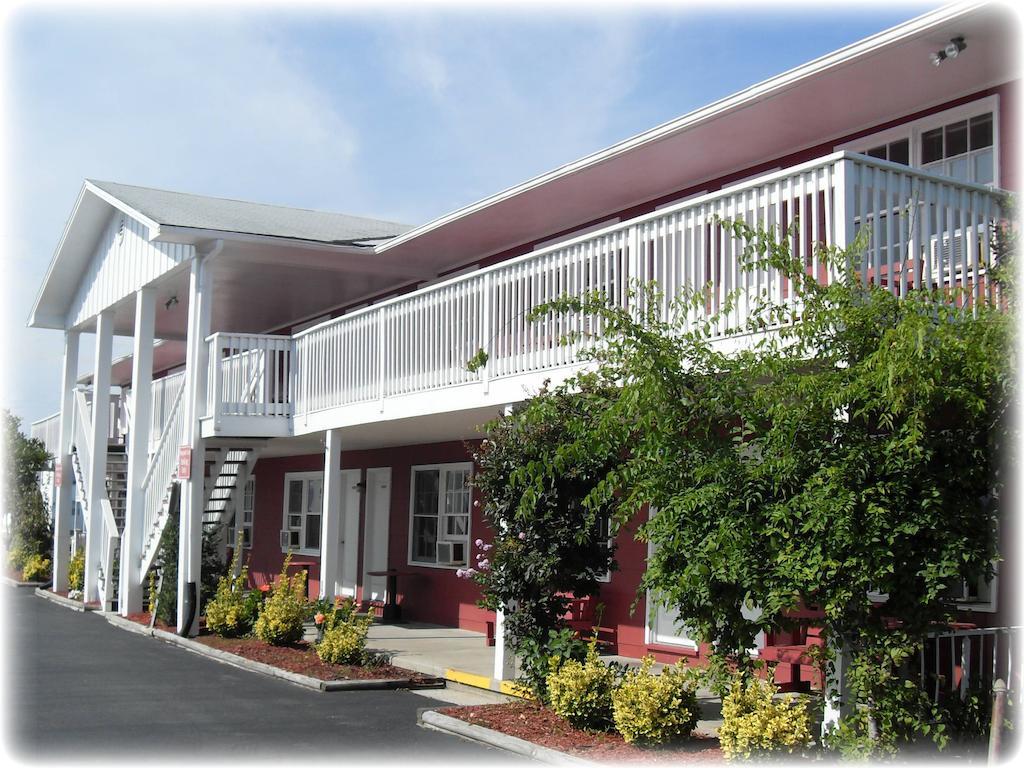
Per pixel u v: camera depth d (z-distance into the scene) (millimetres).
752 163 12992
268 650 14656
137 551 19766
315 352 16375
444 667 12750
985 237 9102
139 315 19734
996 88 10430
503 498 10375
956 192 8883
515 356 11734
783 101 11062
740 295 8984
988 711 7602
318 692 11844
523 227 16188
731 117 11500
